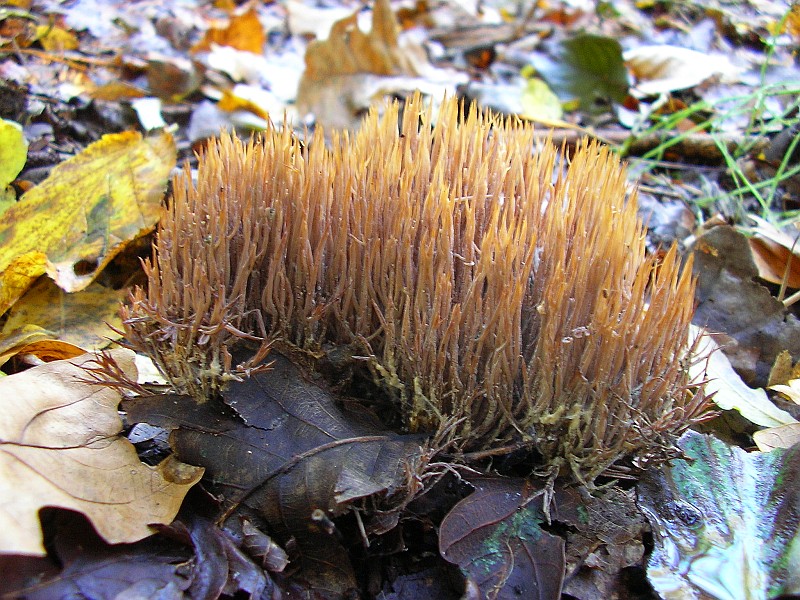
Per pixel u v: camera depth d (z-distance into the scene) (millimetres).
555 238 124
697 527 125
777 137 246
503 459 133
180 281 124
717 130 276
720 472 132
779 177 222
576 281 119
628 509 128
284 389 128
